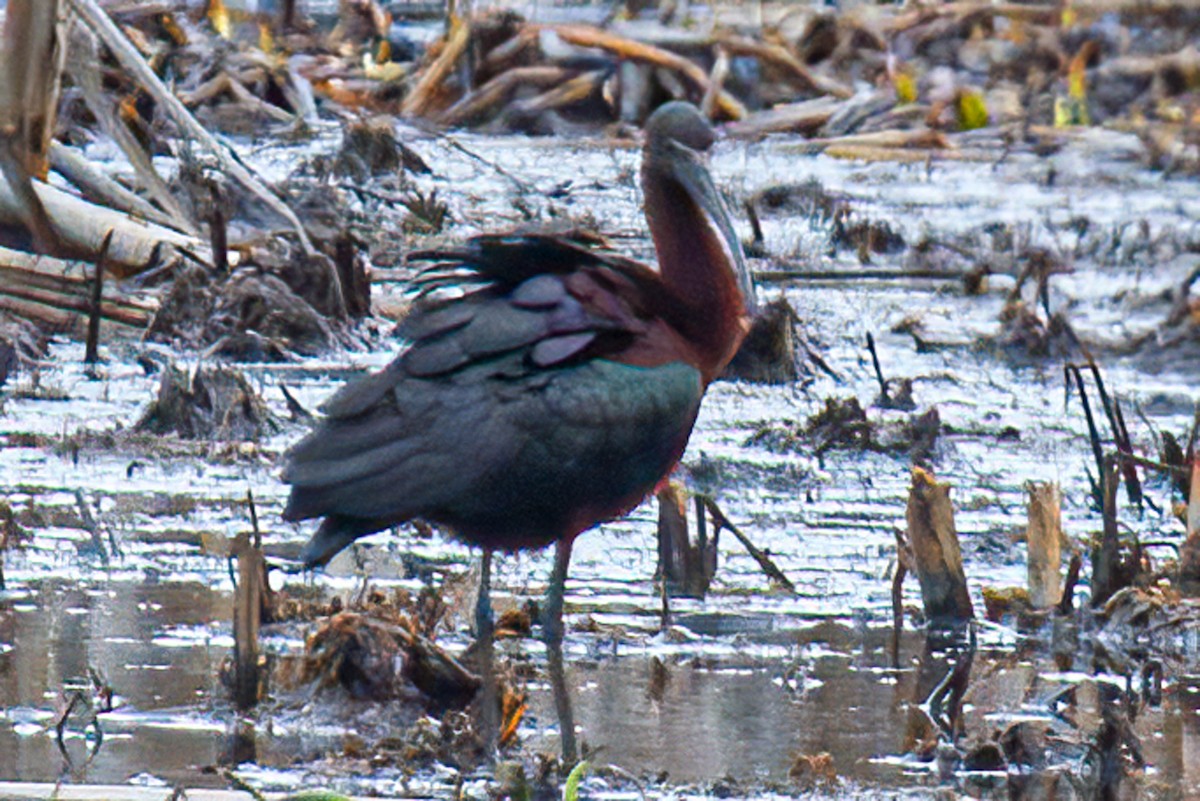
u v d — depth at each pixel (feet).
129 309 57.57
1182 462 45.01
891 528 42.09
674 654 33.71
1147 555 38.14
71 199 58.59
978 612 36.68
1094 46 113.80
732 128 102.73
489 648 28.68
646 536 41.14
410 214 76.28
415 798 26.53
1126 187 94.02
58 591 35.70
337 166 82.84
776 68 107.86
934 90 108.88
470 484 27.61
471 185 85.87
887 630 35.45
